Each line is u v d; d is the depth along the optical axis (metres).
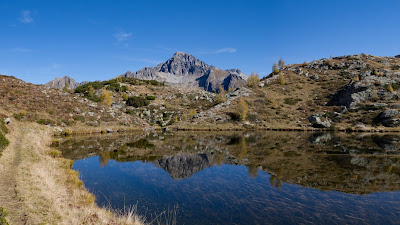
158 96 109.12
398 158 23.98
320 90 90.25
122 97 95.50
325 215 11.09
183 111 91.88
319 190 14.78
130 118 74.06
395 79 71.88
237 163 23.33
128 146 35.78
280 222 10.36
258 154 27.77
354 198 13.34
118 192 14.62
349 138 42.28
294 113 74.88
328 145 33.91
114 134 53.66
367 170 19.44
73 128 51.91
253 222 10.30
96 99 80.25
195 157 27.14
